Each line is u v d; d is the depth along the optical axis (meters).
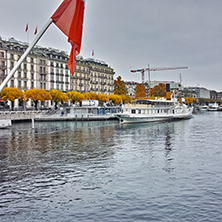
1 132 47.62
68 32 13.31
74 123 69.81
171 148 30.08
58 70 115.56
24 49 100.69
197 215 12.69
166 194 15.37
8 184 17.44
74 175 19.36
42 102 102.06
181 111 91.62
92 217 12.68
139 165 22.11
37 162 23.45
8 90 76.94
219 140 36.28
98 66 144.50
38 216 12.89
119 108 94.81
